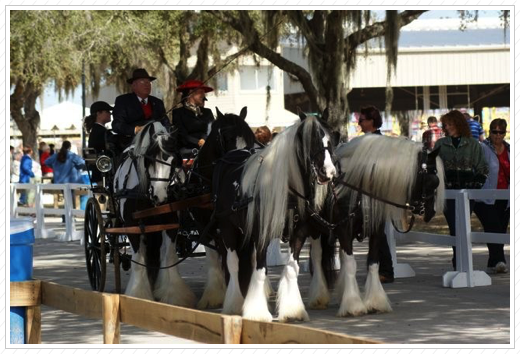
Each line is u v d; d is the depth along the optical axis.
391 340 9.53
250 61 56.78
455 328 10.20
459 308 11.65
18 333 7.73
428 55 40.34
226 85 56.22
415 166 11.09
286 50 39.03
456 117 14.89
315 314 11.34
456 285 13.63
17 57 33.47
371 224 11.27
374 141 11.24
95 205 13.25
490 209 15.36
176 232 12.43
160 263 12.76
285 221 10.47
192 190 11.98
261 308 10.30
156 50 35.69
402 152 11.12
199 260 18.80
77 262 18.80
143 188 11.93
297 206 10.34
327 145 9.93
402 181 11.06
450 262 17.11
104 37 32.06
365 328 10.28
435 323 10.56
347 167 11.21
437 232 22.27
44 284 7.73
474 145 14.84
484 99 47.81
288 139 10.10
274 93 58.56
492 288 13.44
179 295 12.34
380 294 11.36
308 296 12.43
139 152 12.02
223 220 10.95
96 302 7.09
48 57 32.50
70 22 32.06
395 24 24.61
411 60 40.34
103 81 48.47
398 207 11.21
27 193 31.11
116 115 13.10
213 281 12.51
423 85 40.47
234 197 10.62
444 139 14.98
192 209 12.33
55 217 34.75
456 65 40.41
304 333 5.39
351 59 26.33
